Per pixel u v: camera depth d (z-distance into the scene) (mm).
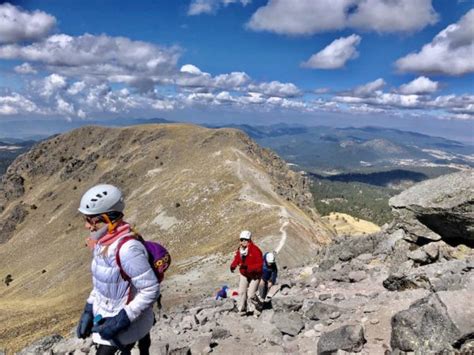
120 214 4242
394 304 8578
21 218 198250
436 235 11234
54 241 168125
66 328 46250
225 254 68000
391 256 12734
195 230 103188
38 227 185500
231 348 8602
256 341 8820
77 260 121062
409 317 6332
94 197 4074
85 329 4492
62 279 113875
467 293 6074
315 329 8516
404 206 11805
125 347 4359
